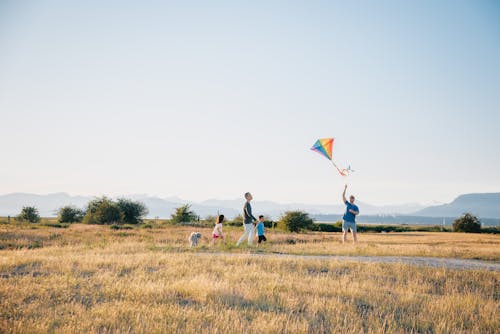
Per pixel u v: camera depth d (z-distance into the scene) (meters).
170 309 6.77
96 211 46.38
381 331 6.17
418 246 18.19
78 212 51.59
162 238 23.50
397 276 10.41
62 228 33.75
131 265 10.82
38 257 12.05
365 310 7.46
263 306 7.34
